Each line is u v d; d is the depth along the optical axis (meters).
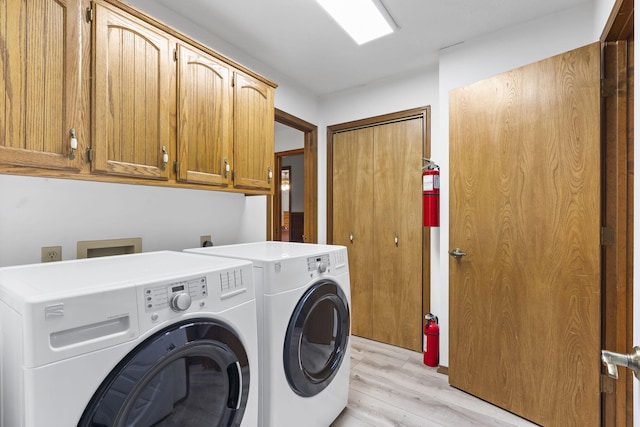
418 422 1.74
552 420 1.69
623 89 1.53
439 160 2.54
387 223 2.89
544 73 1.73
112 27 1.27
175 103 1.52
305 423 1.46
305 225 3.26
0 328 0.81
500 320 1.90
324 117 3.27
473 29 2.09
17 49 1.02
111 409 0.77
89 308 0.76
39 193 1.36
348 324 1.79
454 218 2.14
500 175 1.91
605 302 1.58
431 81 2.63
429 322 2.46
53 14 1.10
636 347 0.66
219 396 1.06
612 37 1.53
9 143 1.00
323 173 3.29
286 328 1.35
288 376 1.36
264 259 1.34
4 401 0.77
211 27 2.05
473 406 1.91
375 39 2.20
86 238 1.50
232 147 1.83
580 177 1.61
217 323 1.04
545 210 1.73
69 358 0.72
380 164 2.93
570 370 1.64
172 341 0.90
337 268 1.72
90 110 1.21
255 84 2.00
